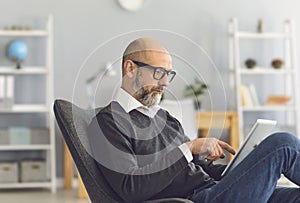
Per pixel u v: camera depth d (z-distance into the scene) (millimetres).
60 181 6801
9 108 6387
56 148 6816
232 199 2305
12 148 6371
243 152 2430
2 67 6609
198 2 7039
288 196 2436
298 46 7168
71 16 6844
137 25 6930
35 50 6770
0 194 6215
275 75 7168
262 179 2285
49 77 6500
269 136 2324
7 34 6430
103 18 6883
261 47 7125
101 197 2279
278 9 7145
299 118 6875
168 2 6984
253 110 6973
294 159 2273
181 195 2406
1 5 6730
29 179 6410
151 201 2238
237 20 7082
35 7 6785
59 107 2340
